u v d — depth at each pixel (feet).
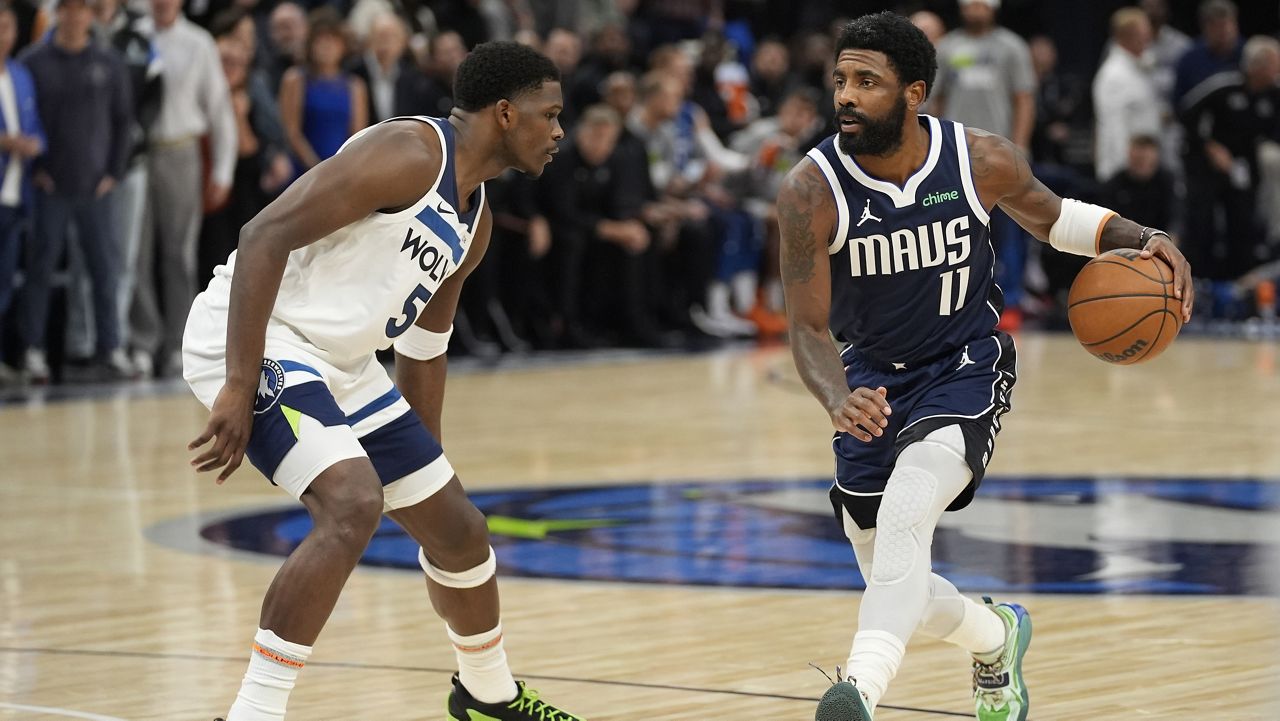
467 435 66.64
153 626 35.58
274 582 24.02
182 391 80.12
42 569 41.86
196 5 88.58
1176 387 81.05
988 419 26.02
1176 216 112.88
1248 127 112.68
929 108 102.63
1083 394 78.84
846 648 33.12
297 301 25.32
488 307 98.48
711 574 40.47
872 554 27.22
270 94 86.02
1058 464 57.93
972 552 42.60
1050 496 51.31
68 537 46.14
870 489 26.61
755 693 29.73
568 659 32.40
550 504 50.85
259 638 23.91
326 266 25.23
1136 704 28.50
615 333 104.42
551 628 35.04
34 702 29.43
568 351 101.71
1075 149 126.11
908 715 28.14
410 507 26.43
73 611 37.06
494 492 53.11
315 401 24.67
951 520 47.14
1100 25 152.76
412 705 29.30
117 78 77.77
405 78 87.71
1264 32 154.40
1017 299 115.14
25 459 60.54
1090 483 53.78
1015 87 102.89
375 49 87.56
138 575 41.01
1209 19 113.80
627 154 101.24
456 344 98.78
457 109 25.81
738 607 36.88
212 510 50.34
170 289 84.58
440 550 26.66
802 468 57.72
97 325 82.07
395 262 25.20
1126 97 111.65
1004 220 112.27
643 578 40.06
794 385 84.74
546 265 100.58
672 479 55.57
